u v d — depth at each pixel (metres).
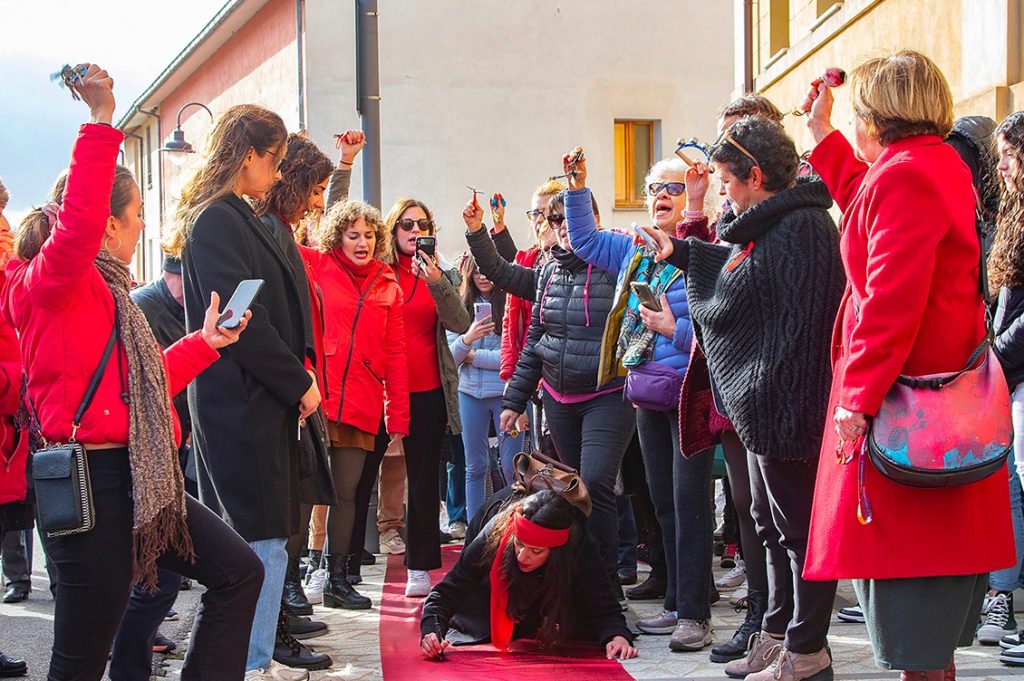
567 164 5.33
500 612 4.95
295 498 4.23
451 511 8.52
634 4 21.91
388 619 5.66
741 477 4.64
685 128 22.20
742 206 4.12
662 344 4.98
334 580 5.97
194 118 31.08
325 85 20.84
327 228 5.84
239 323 3.64
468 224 6.29
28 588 6.71
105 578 3.24
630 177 22.55
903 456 3.04
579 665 4.73
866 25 9.98
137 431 3.24
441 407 6.04
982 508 3.16
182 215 4.19
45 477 3.16
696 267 4.24
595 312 5.42
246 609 3.52
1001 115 7.50
